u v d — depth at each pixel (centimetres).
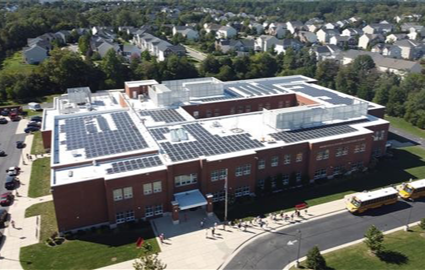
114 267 4606
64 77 12319
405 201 6166
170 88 9594
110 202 5294
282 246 5034
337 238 5212
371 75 12681
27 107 10888
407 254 4897
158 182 5519
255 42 19838
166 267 4603
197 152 6088
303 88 10138
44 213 5744
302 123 7331
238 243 5081
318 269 4575
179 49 16825
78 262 4691
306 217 5678
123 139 6512
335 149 6775
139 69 13425
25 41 18750
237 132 6950
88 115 7788
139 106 8512
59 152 6009
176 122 7419
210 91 9300
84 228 5369
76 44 18688
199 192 5878
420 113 9856
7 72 13000
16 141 8450
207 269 4594
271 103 9450
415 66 14212
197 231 5334
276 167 6462
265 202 6088
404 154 8025
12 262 4681
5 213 5594
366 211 5838
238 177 6103
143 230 5362
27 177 6831
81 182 5156
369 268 4628
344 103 8519
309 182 6719
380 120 7806
